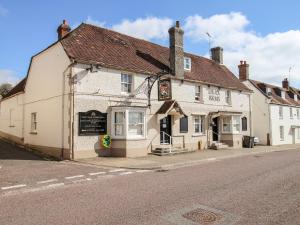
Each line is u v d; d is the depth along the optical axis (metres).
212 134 24.84
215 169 13.16
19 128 23.11
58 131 17.11
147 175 11.66
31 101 21.00
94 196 8.07
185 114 21.34
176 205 7.12
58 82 17.36
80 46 17.69
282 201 7.48
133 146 17.62
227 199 7.67
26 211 6.69
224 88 26.52
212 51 31.17
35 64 20.56
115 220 6.03
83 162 15.12
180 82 22.23
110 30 21.84
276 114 35.84
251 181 10.08
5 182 10.06
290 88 45.81
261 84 37.38
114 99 17.81
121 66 18.11
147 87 19.67
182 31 22.62
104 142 17.03
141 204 7.20
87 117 16.47
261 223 5.86
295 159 17.33
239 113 26.62
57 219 6.11
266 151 23.97
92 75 16.88
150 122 19.69
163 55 23.77
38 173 11.91
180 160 16.08
